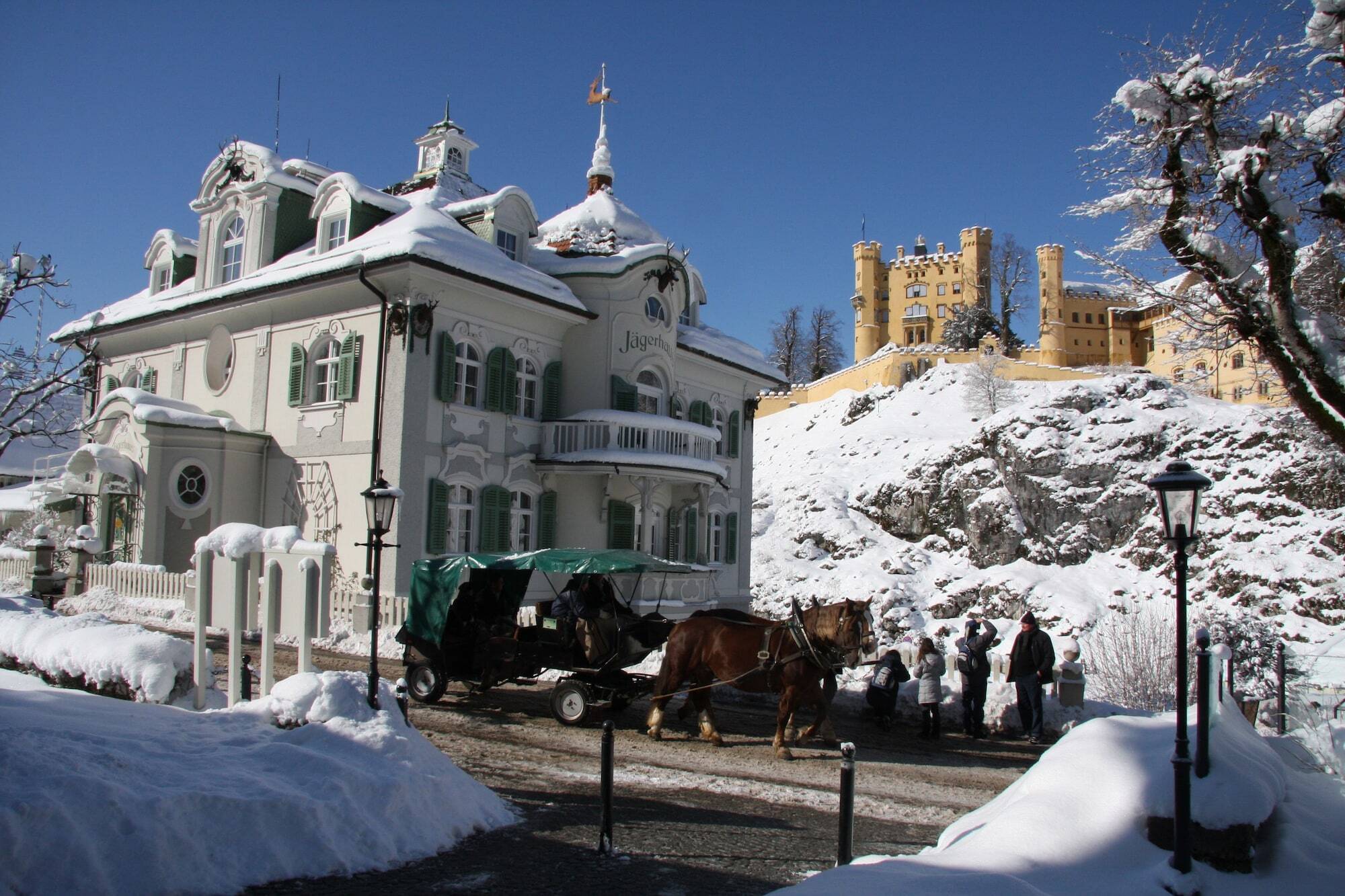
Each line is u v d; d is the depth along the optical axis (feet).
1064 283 328.29
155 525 82.43
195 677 37.22
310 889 21.34
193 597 76.23
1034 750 51.67
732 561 117.19
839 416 254.47
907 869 18.29
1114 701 75.05
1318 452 90.53
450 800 26.96
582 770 37.32
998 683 58.54
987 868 19.03
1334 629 119.03
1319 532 130.41
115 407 86.12
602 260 93.71
